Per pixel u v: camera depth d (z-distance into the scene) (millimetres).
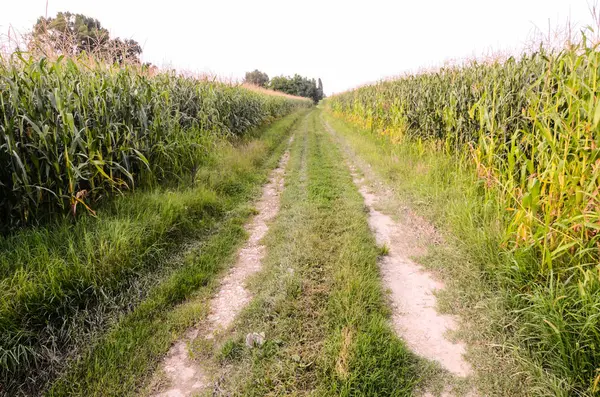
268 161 9305
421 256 3861
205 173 6332
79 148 3990
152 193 4883
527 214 2928
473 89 5676
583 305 2182
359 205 5445
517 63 5094
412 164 7234
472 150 5141
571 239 2752
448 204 4738
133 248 3488
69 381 2225
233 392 2150
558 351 2186
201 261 3832
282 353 2428
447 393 2131
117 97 4797
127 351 2469
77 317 2701
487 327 2590
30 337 2416
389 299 3135
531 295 2531
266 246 4270
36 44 4410
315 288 3186
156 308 2998
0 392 2121
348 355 2305
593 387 1877
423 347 2533
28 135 3467
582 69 3471
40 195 3361
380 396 2086
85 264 3055
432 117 7645
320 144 12484
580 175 2812
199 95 8539
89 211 3875
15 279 2637
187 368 2393
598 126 2652
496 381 2148
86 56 5141
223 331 2744
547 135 2924
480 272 3221
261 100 16828
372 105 13539
